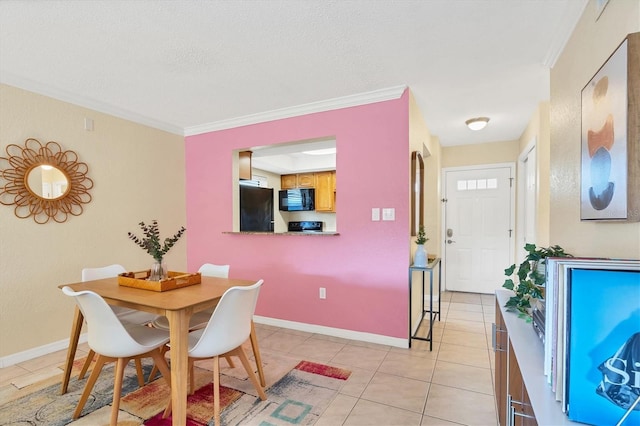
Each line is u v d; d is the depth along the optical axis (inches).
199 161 155.6
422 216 142.4
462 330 129.0
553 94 85.0
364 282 118.3
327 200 238.2
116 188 129.8
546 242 121.1
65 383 83.0
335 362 100.7
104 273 103.0
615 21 49.9
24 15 68.8
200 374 93.5
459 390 84.1
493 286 186.7
